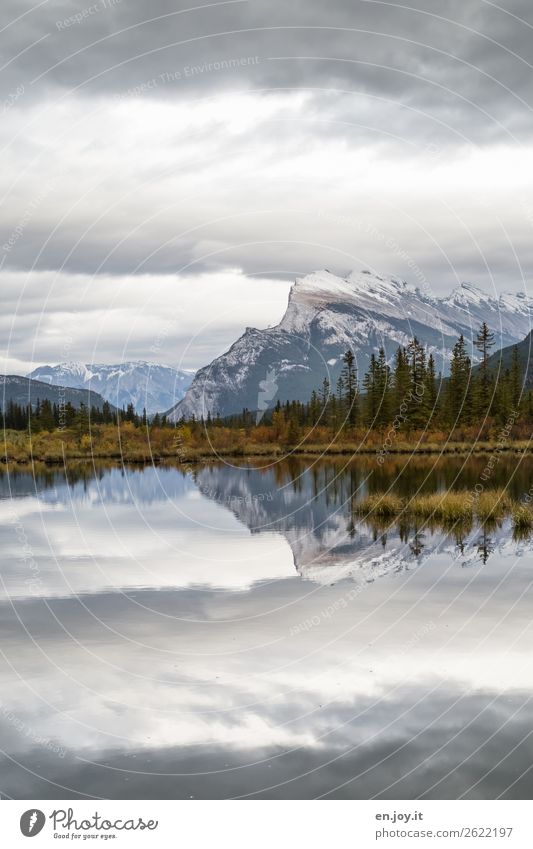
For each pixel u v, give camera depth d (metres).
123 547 23.80
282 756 9.27
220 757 9.31
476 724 9.91
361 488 41.06
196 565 20.64
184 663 12.45
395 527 26.20
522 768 8.90
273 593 17.09
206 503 36.75
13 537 26.00
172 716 10.41
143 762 9.22
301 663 12.33
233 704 10.77
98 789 8.61
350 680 11.52
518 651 12.52
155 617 15.28
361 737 9.69
